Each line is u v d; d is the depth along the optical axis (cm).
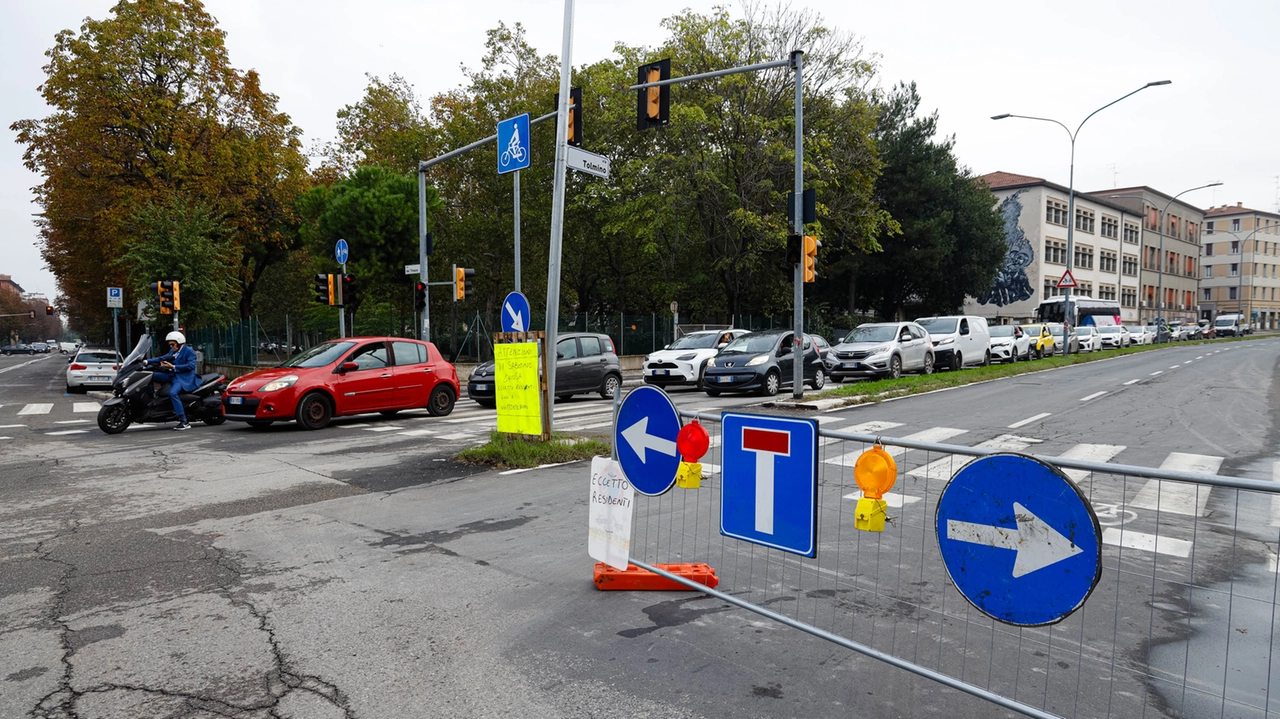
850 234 3362
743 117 2948
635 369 3262
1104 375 2180
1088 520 277
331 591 467
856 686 336
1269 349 4056
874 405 1503
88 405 1909
